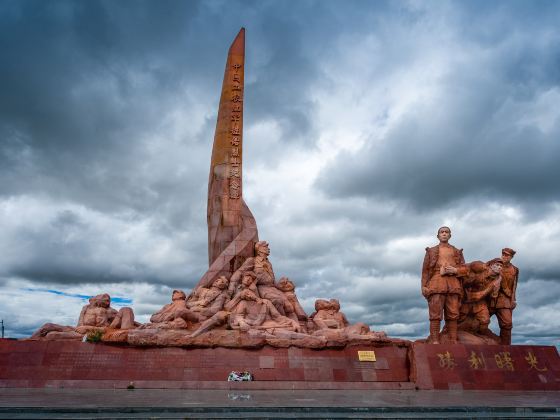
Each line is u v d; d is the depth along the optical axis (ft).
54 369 60.49
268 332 68.23
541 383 66.74
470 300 75.92
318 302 81.00
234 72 96.94
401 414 40.88
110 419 37.14
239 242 85.92
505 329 75.77
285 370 64.44
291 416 38.93
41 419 36.45
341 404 43.73
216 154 92.84
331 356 66.39
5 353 60.75
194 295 78.33
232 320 69.72
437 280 73.00
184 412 39.37
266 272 81.87
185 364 63.05
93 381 59.98
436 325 72.74
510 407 43.06
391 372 66.69
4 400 45.06
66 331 66.69
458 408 42.52
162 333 64.44
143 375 61.57
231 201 90.12
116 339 62.75
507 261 76.84
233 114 94.68
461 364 66.59
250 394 53.42
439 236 75.51
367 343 67.92
